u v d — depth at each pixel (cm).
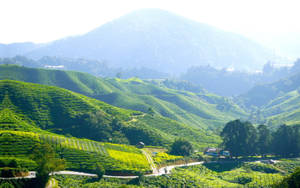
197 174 15325
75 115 19612
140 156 16388
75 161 13762
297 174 11056
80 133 18212
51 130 17875
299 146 19412
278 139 19825
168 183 13462
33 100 19812
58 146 14425
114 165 14262
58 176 12300
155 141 19312
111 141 18125
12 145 13275
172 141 19988
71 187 11556
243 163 17762
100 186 12069
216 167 17075
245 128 19162
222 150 19325
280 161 18350
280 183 11362
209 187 13162
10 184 10381
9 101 18925
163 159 16600
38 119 18425
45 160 11369
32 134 14812
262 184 13675
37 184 10931
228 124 19675
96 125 18738
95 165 13775
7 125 15675
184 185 13400
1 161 11450
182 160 17288
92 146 15812
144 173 14300
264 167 16962
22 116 18025
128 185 12712
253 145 19188
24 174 11381
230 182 14762
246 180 14562
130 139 19338
